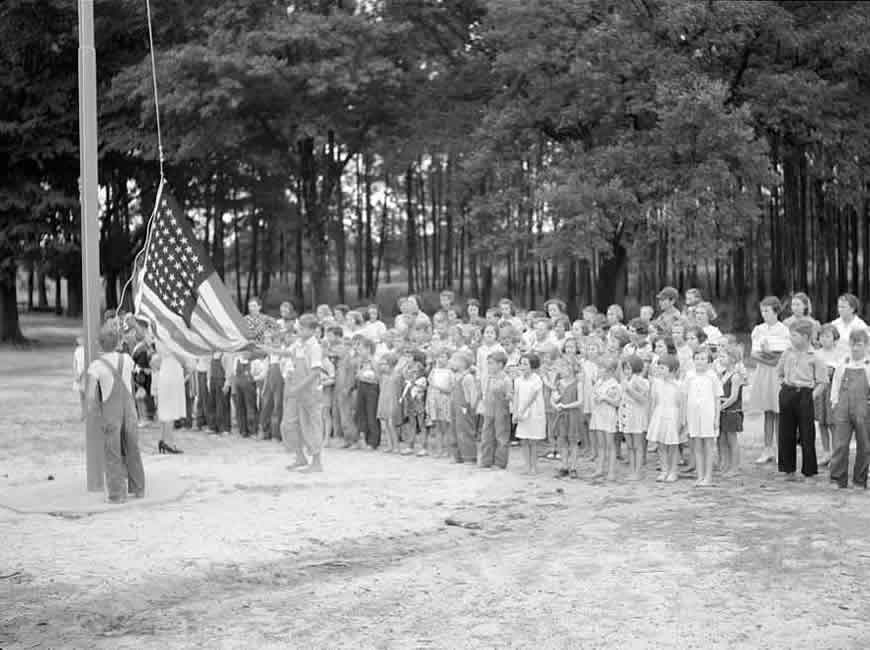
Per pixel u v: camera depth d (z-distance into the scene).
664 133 28.61
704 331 14.06
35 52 40.19
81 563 8.70
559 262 29.31
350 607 7.38
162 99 34.12
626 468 13.93
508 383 13.98
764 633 6.63
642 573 8.17
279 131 38.97
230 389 17.89
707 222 27.95
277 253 62.75
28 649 6.56
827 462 13.59
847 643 6.43
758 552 8.80
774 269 38.75
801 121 31.69
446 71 38.22
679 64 29.81
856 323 13.59
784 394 12.75
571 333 15.25
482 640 6.56
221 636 6.76
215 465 14.16
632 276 58.25
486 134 32.62
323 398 17.05
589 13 30.88
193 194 44.97
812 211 39.31
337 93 35.06
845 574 8.06
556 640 6.54
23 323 54.78
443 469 13.86
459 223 33.81
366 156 53.19
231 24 34.84
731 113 28.62
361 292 57.53
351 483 12.70
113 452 11.13
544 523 10.35
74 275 44.53
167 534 9.81
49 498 11.37
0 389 24.55
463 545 9.46
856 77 32.69
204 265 13.19
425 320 16.97
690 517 10.38
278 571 8.52
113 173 42.75
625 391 12.86
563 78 30.53
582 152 30.56
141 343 18.83
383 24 34.69
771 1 32.09
